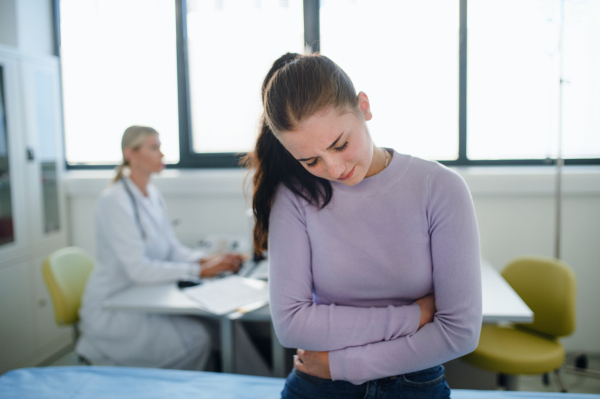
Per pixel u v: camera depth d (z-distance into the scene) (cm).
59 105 285
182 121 303
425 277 79
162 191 282
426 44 269
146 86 303
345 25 274
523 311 147
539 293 192
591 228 248
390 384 79
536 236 254
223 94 298
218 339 219
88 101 309
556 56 256
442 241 74
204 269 196
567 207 249
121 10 298
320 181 80
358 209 79
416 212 76
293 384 85
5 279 240
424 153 278
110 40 301
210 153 306
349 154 70
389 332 75
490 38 263
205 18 289
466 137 274
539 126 265
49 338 271
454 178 75
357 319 76
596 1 246
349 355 75
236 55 291
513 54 262
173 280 192
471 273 73
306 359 80
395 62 272
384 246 78
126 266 192
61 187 286
